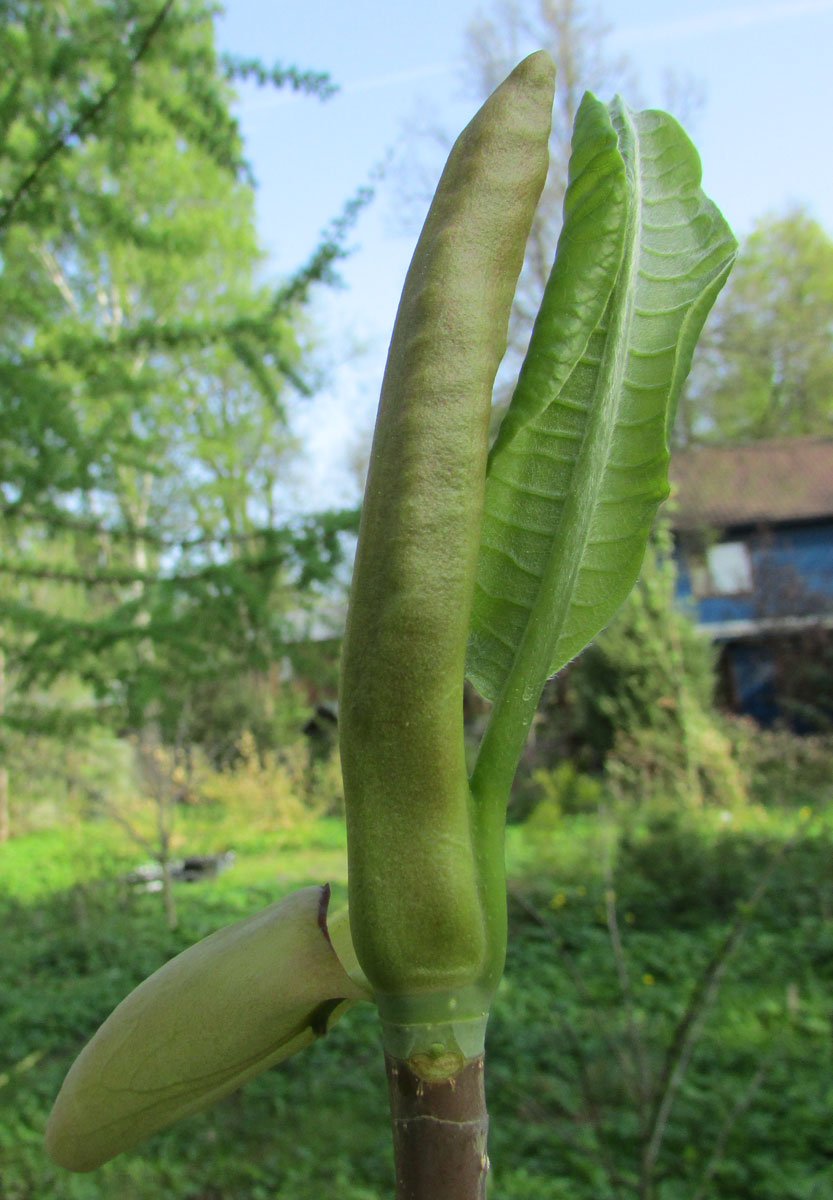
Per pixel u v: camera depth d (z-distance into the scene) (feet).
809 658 54.03
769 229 69.62
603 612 2.04
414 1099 1.68
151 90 11.84
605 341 2.08
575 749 47.09
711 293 2.19
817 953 21.70
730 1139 14.65
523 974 22.40
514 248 1.74
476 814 1.78
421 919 1.68
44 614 14.30
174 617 14.57
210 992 2.11
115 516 15.15
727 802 37.40
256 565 14.66
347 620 1.74
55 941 27.02
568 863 29.27
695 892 25.58
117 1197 14.03
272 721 54.80
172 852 42.70
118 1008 2.21
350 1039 19.90
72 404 14.60
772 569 57.31
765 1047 17.24
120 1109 2.20
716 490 67.56
